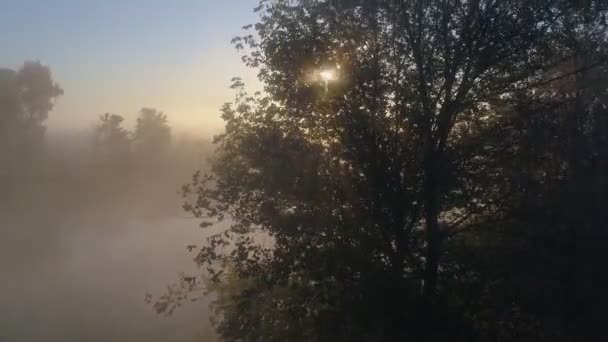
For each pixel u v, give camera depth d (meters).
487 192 13.67
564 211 12.84
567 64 14.43
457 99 13.76
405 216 13.86
